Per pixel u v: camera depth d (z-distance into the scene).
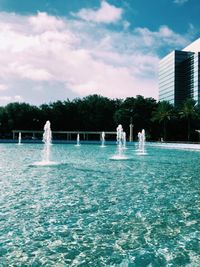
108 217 8.84
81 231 7.67
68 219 8.62
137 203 10.48
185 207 10.01
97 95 95.19
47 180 14.95
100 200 10.85
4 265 5.86
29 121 80.94
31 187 13.12
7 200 10.75
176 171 19.05
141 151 40.62
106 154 33.41
